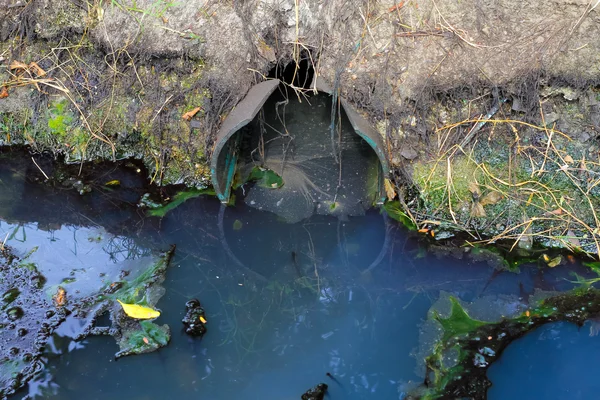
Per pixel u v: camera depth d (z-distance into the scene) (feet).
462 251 12.06
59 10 13.70
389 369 10.27
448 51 12.17
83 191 13.33
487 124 12.26
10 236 12.46
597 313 10.94
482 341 10.61
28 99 13.85
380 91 12.35
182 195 13.21
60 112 13.74
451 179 12.22
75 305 11.23
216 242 12.42
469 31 12.18
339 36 12.57
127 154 13.70
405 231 12.41
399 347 10.62
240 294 11.57
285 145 13.46
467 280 11.60
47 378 10.21
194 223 12.77
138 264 12.00
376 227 12.51
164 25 13.01
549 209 12.01
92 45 13.62
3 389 10.02
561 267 11.67
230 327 11.00
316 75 12.48
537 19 12.05
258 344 10.73
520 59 12.00
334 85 12.35
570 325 10.80
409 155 12.32
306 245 12.34
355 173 13.19
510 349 10.47
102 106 13.53
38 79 13.83
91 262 12.01
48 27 13.78
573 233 11.92
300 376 10.22
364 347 10.65
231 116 12.12
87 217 12.87
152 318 11.02
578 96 12.06
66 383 10.15
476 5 12.20
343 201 12.94
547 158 12.08
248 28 12.78
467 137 12.24
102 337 10.77
